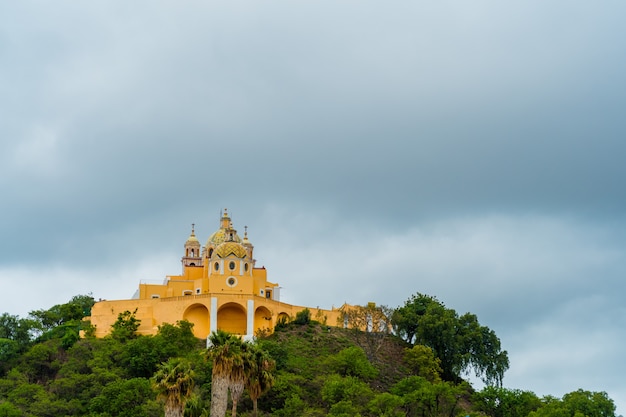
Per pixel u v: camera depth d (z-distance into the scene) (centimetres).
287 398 12369
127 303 15488
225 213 18562
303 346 14800
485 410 13450
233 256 15775
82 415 11844
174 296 16200
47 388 12912
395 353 15625
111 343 14038
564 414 12169
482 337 15712
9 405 11650
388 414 11644
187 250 18762
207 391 12169
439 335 15588
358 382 12862
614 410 13450
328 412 12169
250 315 15275
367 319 15950
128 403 11881
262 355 10312
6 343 14175
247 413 11919
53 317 16738
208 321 15325
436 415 12631
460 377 15625
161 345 13750
